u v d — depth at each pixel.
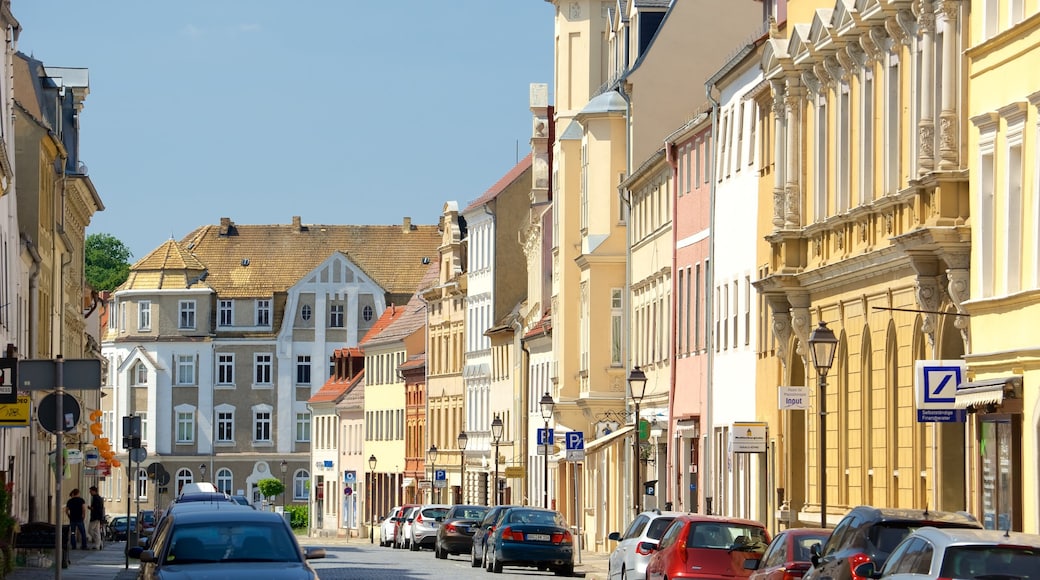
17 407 36.12
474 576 60.69
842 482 50.41
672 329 74.56
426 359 150.62
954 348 41.97
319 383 189.12
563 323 96.62
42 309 84.06
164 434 188.62
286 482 188.62
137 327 190.12
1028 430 36.31
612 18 93.31
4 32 66.38
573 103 99.12
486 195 135.88
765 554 32.66
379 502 164.25
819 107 52.16
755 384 59.97
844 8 47.62
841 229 49.47
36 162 80.94
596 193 89.88
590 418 89.88
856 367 49.00
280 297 190.75
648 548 41.91
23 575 50.12
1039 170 36.28
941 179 40.12
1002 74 38.22
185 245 199.75
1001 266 38.19
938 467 42.38
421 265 194.25
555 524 64.31
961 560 22.42
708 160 68.75
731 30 86.12
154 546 30.55
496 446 94.00
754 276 60.06
